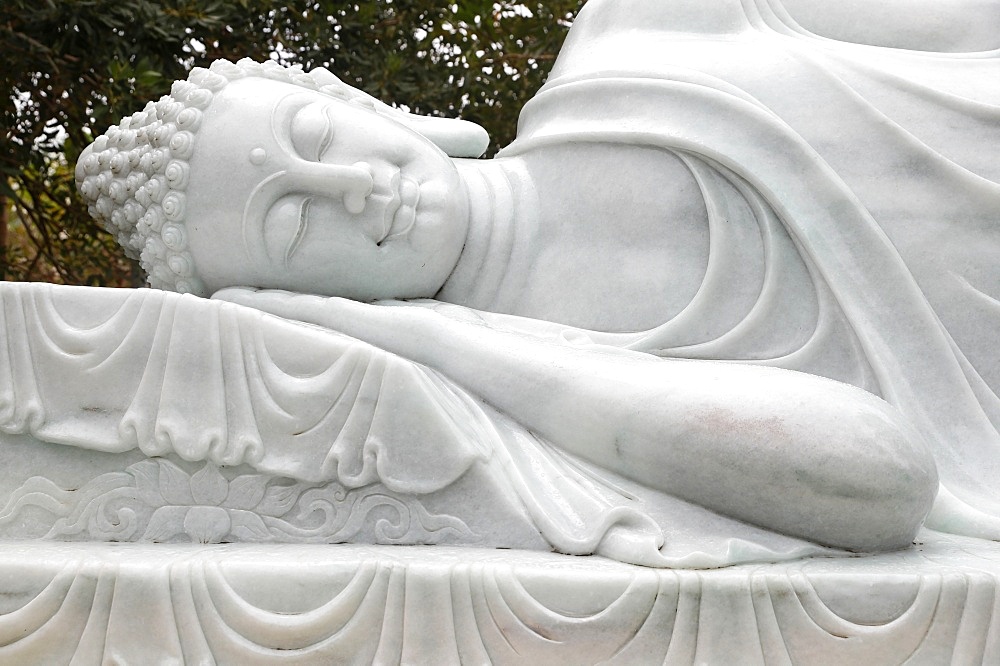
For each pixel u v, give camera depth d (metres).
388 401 2.07
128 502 2.08
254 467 2.08
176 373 2.07
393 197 2.45
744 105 2.52
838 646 1.80
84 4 3.99
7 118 4.63
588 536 1.96
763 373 2.03
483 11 5.03
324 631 1.83
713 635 1.79
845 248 2.45
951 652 1.81
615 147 2.62
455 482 2.06
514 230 2.69
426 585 1.82
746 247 2.51
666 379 2.04
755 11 2.80
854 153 2.52
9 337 2.08
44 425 2.07
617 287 2.57
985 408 2.39
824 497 1.88
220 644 1.83
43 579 1.83
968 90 2.60
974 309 2.45
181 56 4.60
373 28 5.05
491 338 2.24
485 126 5.54
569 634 1.80
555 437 2.17
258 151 2.39
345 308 2.32
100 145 2.68
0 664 1.83
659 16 2.84
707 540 1.93
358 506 2.08
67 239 5.46
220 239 2.44
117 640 1.83
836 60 2.64
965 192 2.47
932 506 2.04
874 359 2.37
